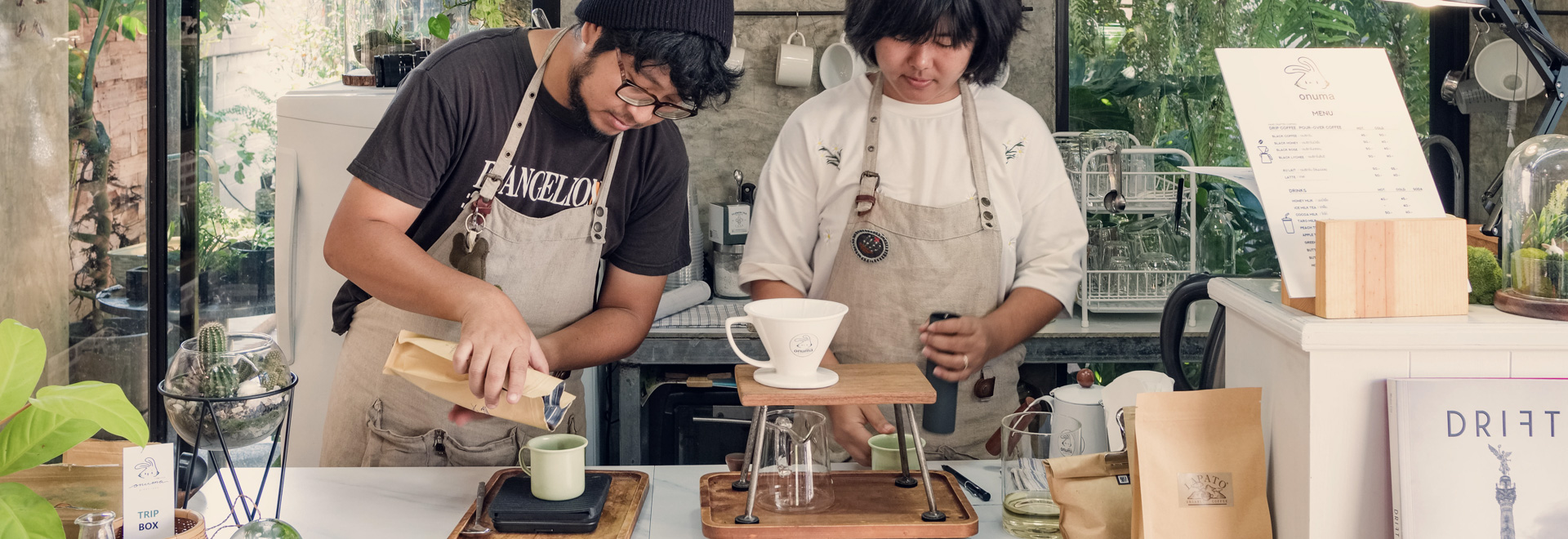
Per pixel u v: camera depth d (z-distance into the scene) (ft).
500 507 3.76
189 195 4.11
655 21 4.04
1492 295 3.37
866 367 3.92
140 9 4.02
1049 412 3.83
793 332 3.56
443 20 8.35
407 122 4.58
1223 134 10.40
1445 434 2.96
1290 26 10.36
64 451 2.68
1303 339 3.03
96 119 4.11
